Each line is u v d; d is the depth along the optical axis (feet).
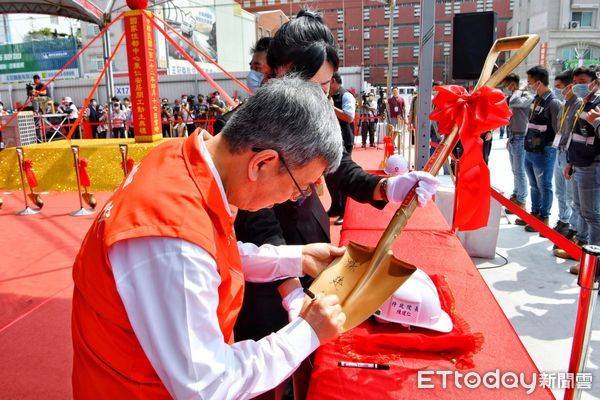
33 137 27.71
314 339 2.63
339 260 3.77
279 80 2.65
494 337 3.59
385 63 111.04
